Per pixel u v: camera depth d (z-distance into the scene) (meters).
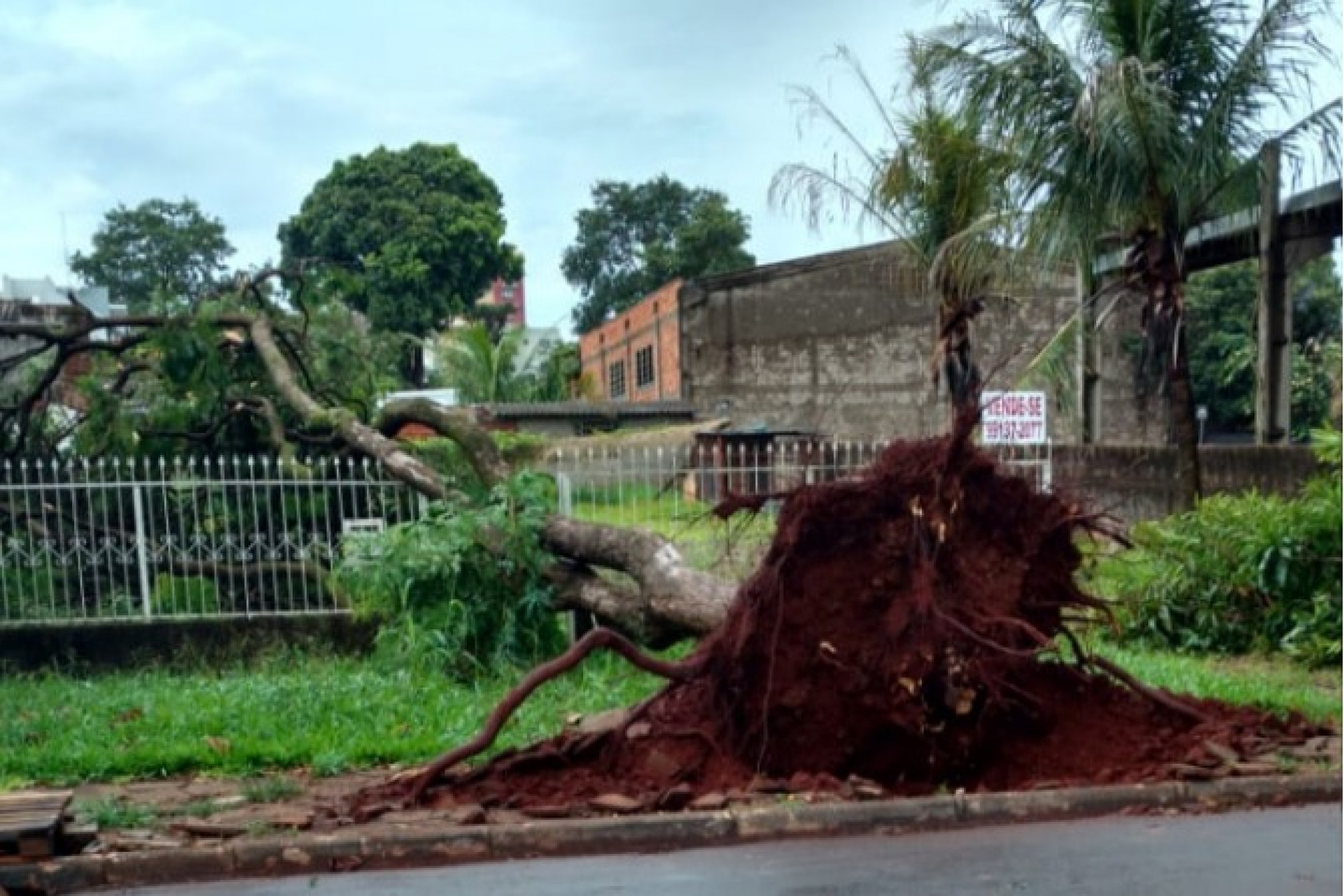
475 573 8.46
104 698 7.64
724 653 5.89
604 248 49.50
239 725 6.81
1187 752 5.82
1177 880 4.38
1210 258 16.34
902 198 13.66
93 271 45.97
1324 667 8.54
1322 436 9.79
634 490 10.05
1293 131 11.27
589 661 8.42
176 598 9.17
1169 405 12.84
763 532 6.86
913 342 26.31
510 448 11.45
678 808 5.22
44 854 4.67
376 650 8.76
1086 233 11.27
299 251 36.88
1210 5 10.77
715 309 26.16
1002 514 5.88
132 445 10.21
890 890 4.34
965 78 11.51
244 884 4.57
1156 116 10.33
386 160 37.44
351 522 9.18
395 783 5.61
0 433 10.34
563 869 4.66
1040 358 12.80
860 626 5.73
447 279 36.81
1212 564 9.33
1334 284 26.58
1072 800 5.23
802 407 26.20
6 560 9.04
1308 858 4.61
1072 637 6.21
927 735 5.66
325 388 11.57
